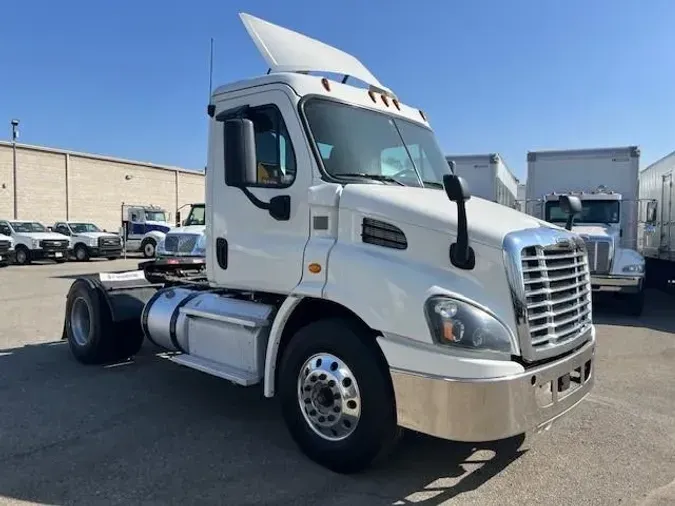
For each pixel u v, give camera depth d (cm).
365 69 550
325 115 436
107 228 4181
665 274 1427
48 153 3803
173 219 4694
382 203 389
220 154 484
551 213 1341
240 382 446
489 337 342
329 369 395
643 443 458
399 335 358
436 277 360
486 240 354
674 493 375
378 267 371
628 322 1041
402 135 488
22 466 403
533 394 349
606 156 1356
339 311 414
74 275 1950
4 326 924
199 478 388
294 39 509
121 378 623
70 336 694
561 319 384
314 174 418
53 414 508
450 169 533
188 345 536
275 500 360
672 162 1277
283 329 432
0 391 573
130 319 661
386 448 379
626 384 630
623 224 1336
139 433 466
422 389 347
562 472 405
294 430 420
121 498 360
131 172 4350
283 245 431
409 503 359
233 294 520
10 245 2475
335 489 375
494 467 411
